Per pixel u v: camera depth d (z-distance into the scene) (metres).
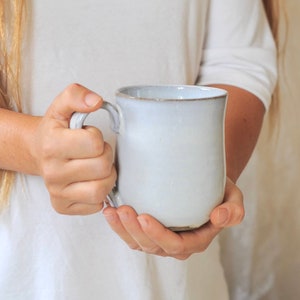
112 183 0.63
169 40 0.77
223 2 0.86
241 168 0.81
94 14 0.73
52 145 0.61
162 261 0.81
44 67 0.72
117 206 0.65
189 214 0.62
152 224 0.62
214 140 0.61
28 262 0.75
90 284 0.77
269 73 0.88
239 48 0.87
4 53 0.70
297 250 1.49
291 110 1.38
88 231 0.76
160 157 0.60
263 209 1.46
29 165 0.67
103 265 0.77
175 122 0.59
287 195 1.45
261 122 0.84
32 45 0.71
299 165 1.42
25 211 0.74
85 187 0.62
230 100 0.82
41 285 0.76
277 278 1.51
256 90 0.84
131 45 0.75
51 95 0.73
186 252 0.65
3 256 0.75
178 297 0.83
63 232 0.75
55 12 0.71
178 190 0.61
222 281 0.94
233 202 0.65
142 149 0.60
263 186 1.44
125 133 0.61
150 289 0.80
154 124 0.59
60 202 0.64
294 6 1.30
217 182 0.62
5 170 0.72
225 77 0.85
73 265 0.76
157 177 0.60
